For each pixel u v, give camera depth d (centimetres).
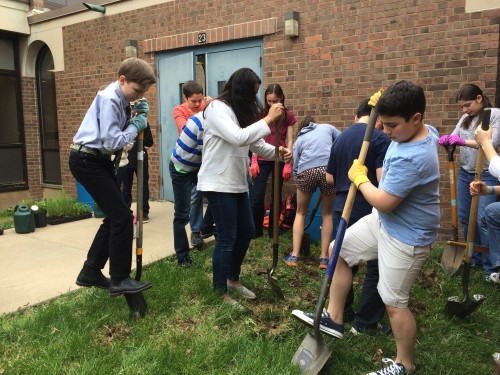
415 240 231
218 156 315
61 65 838
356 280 390
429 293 370
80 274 329
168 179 729
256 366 254
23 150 940
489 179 402
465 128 408
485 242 405
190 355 266
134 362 257
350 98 539
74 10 795
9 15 858
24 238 528
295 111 581
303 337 294
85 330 294
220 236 329
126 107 306
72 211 627
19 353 270
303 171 412
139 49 726
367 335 293
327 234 416
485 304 346
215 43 644
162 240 505
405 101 213
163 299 338
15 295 355
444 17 475
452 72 475
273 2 584
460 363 267
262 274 405
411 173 218
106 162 300
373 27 516
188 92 457
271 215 521
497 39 449
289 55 578
